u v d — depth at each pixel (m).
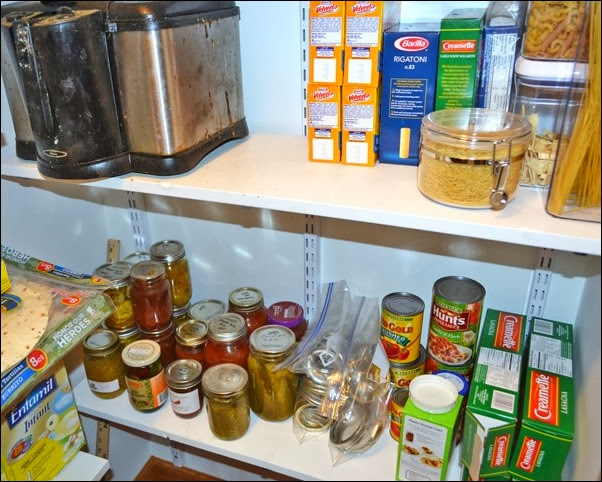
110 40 0.76
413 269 1.10
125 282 1.09
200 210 1.23
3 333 0.81
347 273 1.17
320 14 0.79
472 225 0.67
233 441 1.00
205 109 0.88
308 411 1.02
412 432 0.87
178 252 1.16
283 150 0.97
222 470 1.53
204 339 1.08
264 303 1.23
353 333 1.07
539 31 0.70
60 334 0.84
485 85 0.79
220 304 1.19
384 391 1.00
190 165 0.85
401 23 0.93
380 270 1.13
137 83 0.78
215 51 0.88
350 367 1.01
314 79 0.84
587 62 0.61
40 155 0.82
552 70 0.70
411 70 0.80
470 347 0.93
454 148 0.68
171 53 0.77
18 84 0.85
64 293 0.92
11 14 0.82
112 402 1.10
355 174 0.85
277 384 1.00
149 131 0.81
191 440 1.01
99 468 0.95
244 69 1.06
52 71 0.75
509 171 0.69
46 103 0.77
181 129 0.82
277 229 1.17
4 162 0.92
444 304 0.91
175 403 1.03
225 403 0.95
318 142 0.89
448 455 0.87
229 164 0.90
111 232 1.34
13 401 0.80
